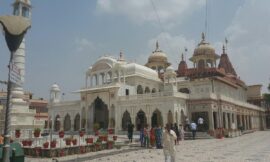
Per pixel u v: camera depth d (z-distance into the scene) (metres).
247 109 58.91
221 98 42.22
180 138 30.97
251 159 14.25
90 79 50.31
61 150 17.95
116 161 14.75
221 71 53.69
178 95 39.53
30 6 34.56
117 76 47.50
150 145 23.58
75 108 49.91
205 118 41.47
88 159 16.02
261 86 76.44
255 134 44.59
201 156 15.97
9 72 6.64
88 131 44.91
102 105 48.50
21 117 31.12
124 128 44.69
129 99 42.66
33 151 18.30
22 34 6.95
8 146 6.57
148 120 40.22
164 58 62.25
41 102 73.94
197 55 56.69
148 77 51.69
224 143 25.72
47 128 53.47
